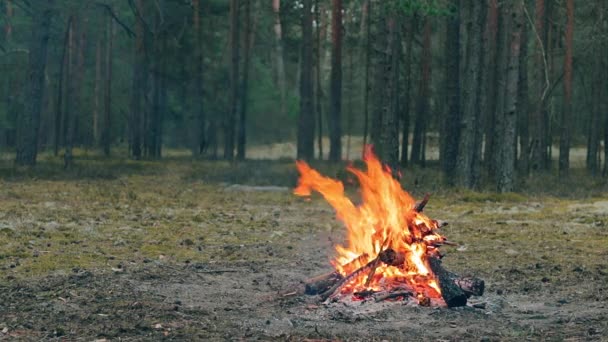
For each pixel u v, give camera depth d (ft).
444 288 27.50
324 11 192.34
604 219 58.03
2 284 30.68
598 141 144.77
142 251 40.40
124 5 160.15
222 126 170.60
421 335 23.98
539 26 111.45
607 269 36.83
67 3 111.55
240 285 31.99
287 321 25.72
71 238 44.39
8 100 168.76
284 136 190.08
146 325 24.49
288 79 226.79
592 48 133.80
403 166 132.57
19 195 69.77
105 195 72.02
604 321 25.88
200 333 23.88
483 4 90.53
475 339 23.50
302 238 46.80
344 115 221.87
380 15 97.45
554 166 155.84
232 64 146.61
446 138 98.53
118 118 200.95
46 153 154.61
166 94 165.99
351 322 25.68
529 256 40.75
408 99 135.95
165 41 154.81
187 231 48.91
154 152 156.56
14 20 161.38
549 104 138.92
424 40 132.77
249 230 50.24
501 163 79.10
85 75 198.70
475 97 83.15
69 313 26.04
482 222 57.11
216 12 161.38
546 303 29.04
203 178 97.40
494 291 31.35
